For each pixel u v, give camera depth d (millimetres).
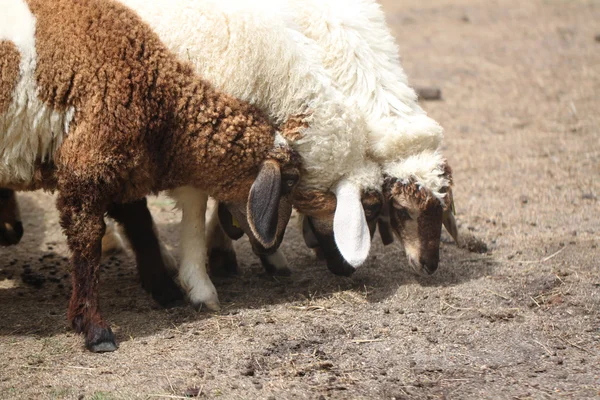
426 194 7629
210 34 6801
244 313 7430
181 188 7609
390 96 7938
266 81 6965
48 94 6465
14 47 6371
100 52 6480
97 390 5961
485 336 6938
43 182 6879
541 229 9602
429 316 7348
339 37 7742
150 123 6656
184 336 6934
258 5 7051
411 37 20203
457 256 8859
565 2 23891
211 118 6789
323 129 7156
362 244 7148
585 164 11828
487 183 11195
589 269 8367
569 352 6664
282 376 6211
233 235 7914
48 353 6605
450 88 16031
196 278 7617
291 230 9938
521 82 16312
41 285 8281
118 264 9055
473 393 5961
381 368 6371
